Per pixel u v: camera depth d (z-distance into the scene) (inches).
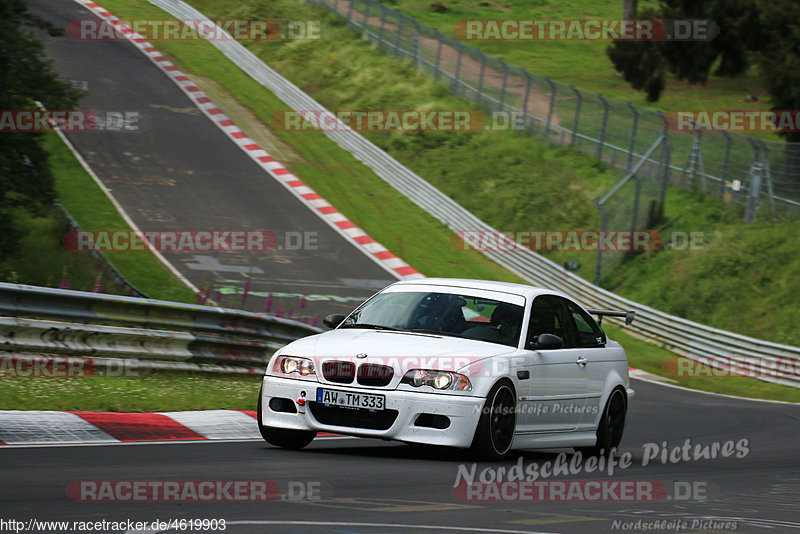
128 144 4808.1
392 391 1010.1
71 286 2994.6
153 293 3176.7
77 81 5556.1
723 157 4682.6
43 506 658.2
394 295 1197.7
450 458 1066.1
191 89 5861.2
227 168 4798.2
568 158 5167.3
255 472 872.9
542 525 679.7
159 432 1146.0
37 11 6712.6
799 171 4345.5
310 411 1039.6
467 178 5088.6
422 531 625.6
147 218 3981.3
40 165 3019.2
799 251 3991.1
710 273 4030.5
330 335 1117.1
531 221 4648.1
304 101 5831.7
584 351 1218.6
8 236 2972.4
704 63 6643.7
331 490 789.9
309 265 3786.9
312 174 4953.3
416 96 5989.2
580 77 7578.7
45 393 1272.1
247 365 1867.6
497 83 6092.5
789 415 2315.5
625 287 4121.6
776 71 5236.2
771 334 3641.7
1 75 2918.3
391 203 4783.5
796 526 743.1
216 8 7278.5
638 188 4375.0
